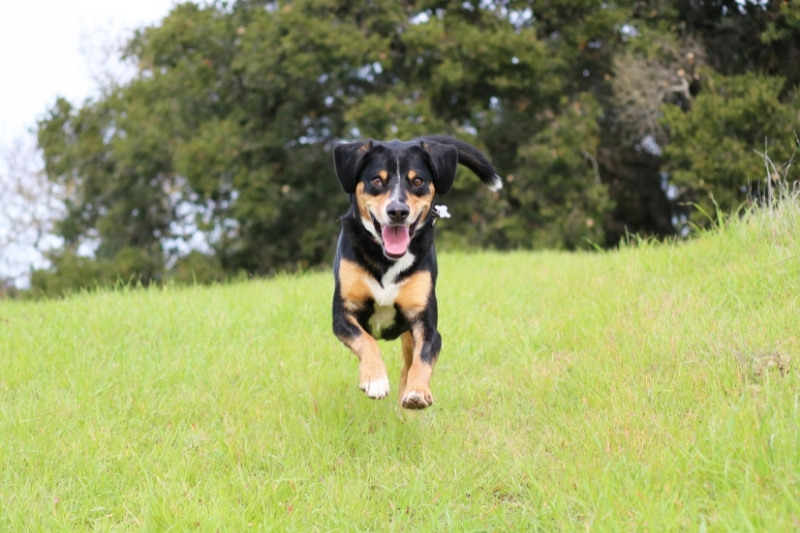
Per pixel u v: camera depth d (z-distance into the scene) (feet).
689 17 55.57
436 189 14.38
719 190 46.34
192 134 58.95
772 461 10.09
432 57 53.52
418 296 13.65
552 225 52.90
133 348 18.51
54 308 23.13
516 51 51.11
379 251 13.61
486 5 55.67
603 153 59.11
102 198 65.72
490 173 16.02
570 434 12.65
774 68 51.67
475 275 26.61
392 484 11.90
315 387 15.79
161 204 65.00
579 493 10.57
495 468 12.05
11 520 10.85
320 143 59.62
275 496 11.40
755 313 15.79
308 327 20.01
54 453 12.86
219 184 55.11
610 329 17.21
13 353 17.83
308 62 52.80
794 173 27.99
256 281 28.91
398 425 13.89
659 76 51.80
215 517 10.60
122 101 63.87
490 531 10.25
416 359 13.23
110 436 13.67
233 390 16.01
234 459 12.76
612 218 62.64
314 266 59.62
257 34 54.60
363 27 55.36
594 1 53.72
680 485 10.23
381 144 14.12
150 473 12.32
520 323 20.26
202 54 59.11
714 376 13.35
